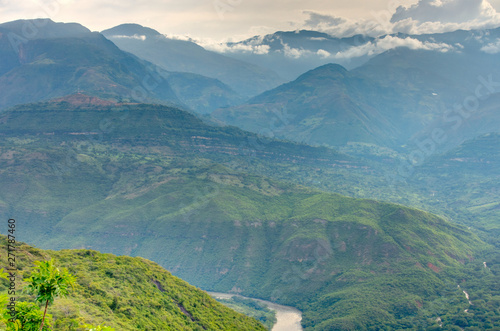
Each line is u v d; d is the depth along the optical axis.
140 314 144.38
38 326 69.94
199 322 164.50
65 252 166.50
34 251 148.50
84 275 150.62
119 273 163.62
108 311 134.50
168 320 151.50
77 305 126.25
